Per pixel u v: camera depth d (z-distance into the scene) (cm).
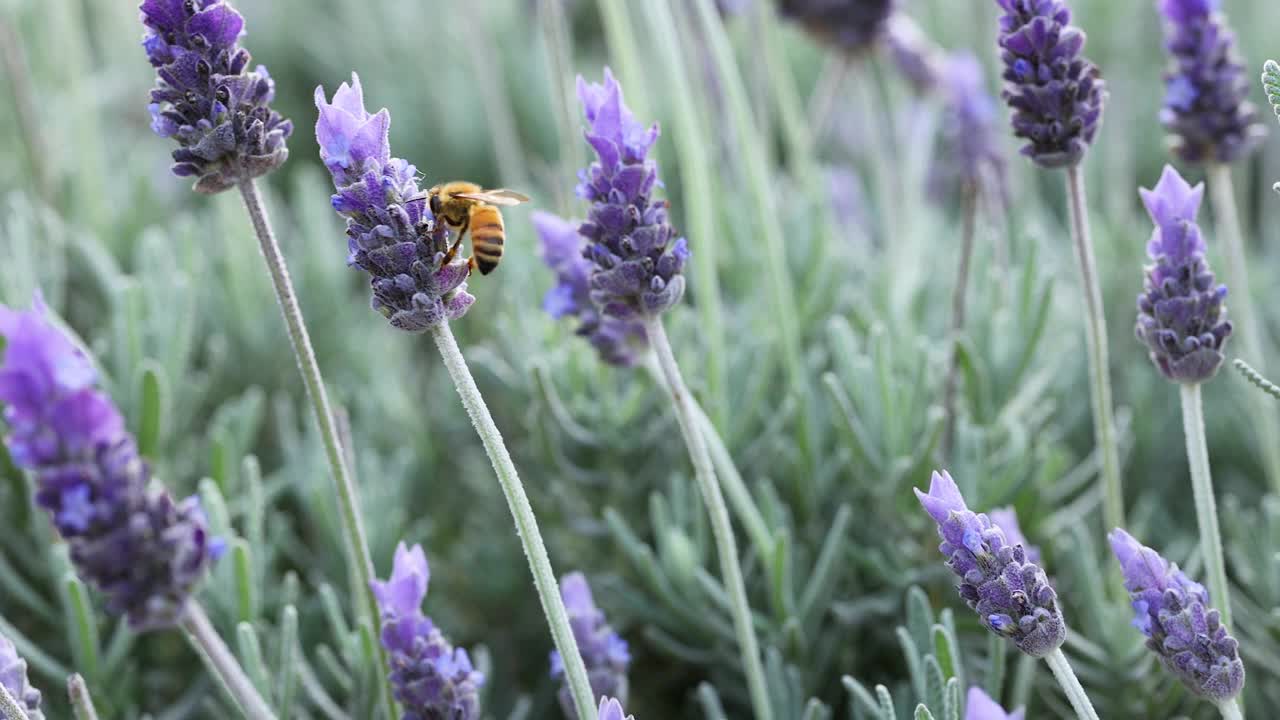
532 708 53
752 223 59
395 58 96
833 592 51
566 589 45
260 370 61
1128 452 55
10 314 37
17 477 51
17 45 62
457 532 59
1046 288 52
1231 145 49
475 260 49
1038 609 41
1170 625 41
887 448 51
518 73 91
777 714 48
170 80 42
